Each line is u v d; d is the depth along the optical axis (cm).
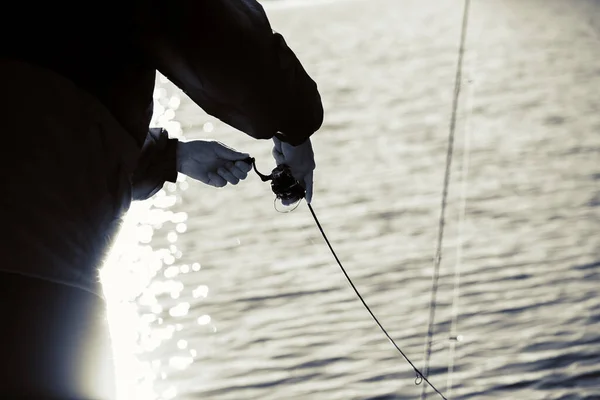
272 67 195
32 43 182
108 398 178
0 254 171
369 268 507
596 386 365
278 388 385
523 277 473
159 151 238
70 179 179
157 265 541
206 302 482
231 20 189
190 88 195
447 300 456
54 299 176
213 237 583
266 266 526
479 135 760
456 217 575
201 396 384
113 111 190
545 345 400
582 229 531
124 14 186
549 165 657
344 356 407
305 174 235
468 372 382
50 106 179
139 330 451
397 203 614
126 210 193
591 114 786
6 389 167
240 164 243
